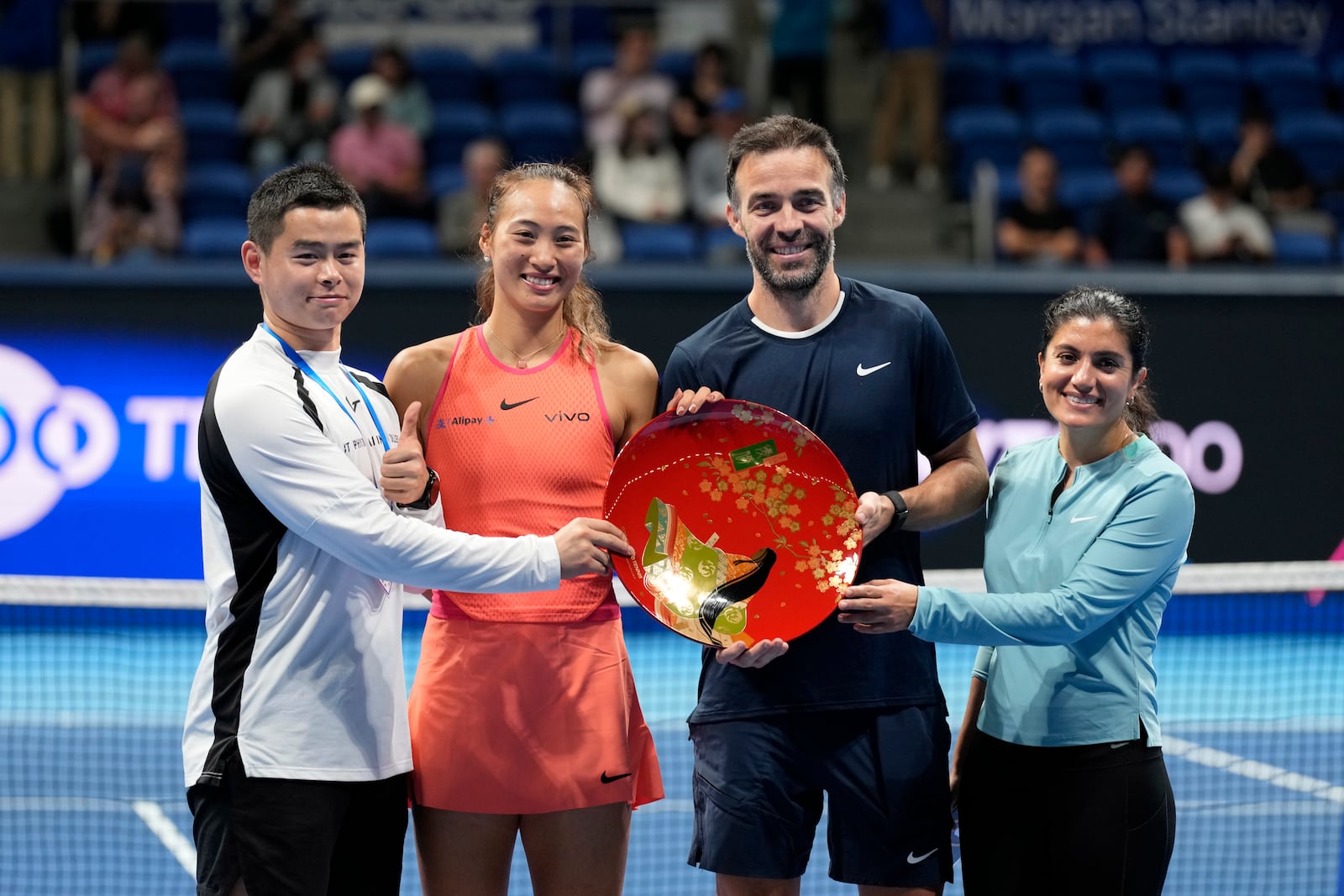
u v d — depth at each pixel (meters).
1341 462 22.08
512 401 8.16
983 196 26.11
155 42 30.61
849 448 8.24
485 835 8.09
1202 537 21.89
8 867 12.70
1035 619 7.47
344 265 7.58
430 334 21.09
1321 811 14.48
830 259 8.23
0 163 27.75
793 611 7.96
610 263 23.02
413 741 8.14
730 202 8.38
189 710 7.58
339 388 7.76
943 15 33.09
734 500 8.18
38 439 20.78
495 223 8.20
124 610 22.12
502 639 8.02
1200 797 14.91
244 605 7.43
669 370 8.54
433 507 8.05
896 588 7.54
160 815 14.12
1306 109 33.47
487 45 33.94
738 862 8.15
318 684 7.38
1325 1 35.28
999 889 7.97
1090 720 7.73
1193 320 21.86
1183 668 19.95
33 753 15.91
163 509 20.91
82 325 20.77
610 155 26.89
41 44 27.69
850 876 8.29
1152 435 9.21
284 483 7.28
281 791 7.27
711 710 8.31
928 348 8.41
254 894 7.24
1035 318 21.73
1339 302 21.98
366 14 33.66
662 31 34.00
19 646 20.56
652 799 8.48
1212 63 34.12
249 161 27.61
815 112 29.55
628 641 21.59
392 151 26.25
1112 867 7.68
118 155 26.22
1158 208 25.61
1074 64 33.41
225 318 20.95
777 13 29.80
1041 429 21.72
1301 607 21.84
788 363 8.29
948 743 8.38
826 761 8.20
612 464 8.28
